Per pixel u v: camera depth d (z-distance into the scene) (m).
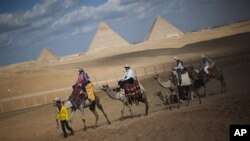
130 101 19.95
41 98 49.78
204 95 23.17
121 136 16.09
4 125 31.80
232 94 21.39
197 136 13.63
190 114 17.38
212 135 13.43
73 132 19.34
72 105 19.55
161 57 100.25
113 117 23.36
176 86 20.22
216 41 116.00
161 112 20.19
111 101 31.64
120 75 64.75
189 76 20.48
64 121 19.08
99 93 38.94
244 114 15.59
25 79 70.50
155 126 16.38
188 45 119.69
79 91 19.58
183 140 13.52
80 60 152.38
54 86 60.94
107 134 17.31
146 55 114.38
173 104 22.55
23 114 36.28
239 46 92.69
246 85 25.14
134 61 103.62
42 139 20.66
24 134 24.89
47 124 27.39
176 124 15.92
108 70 86.12
